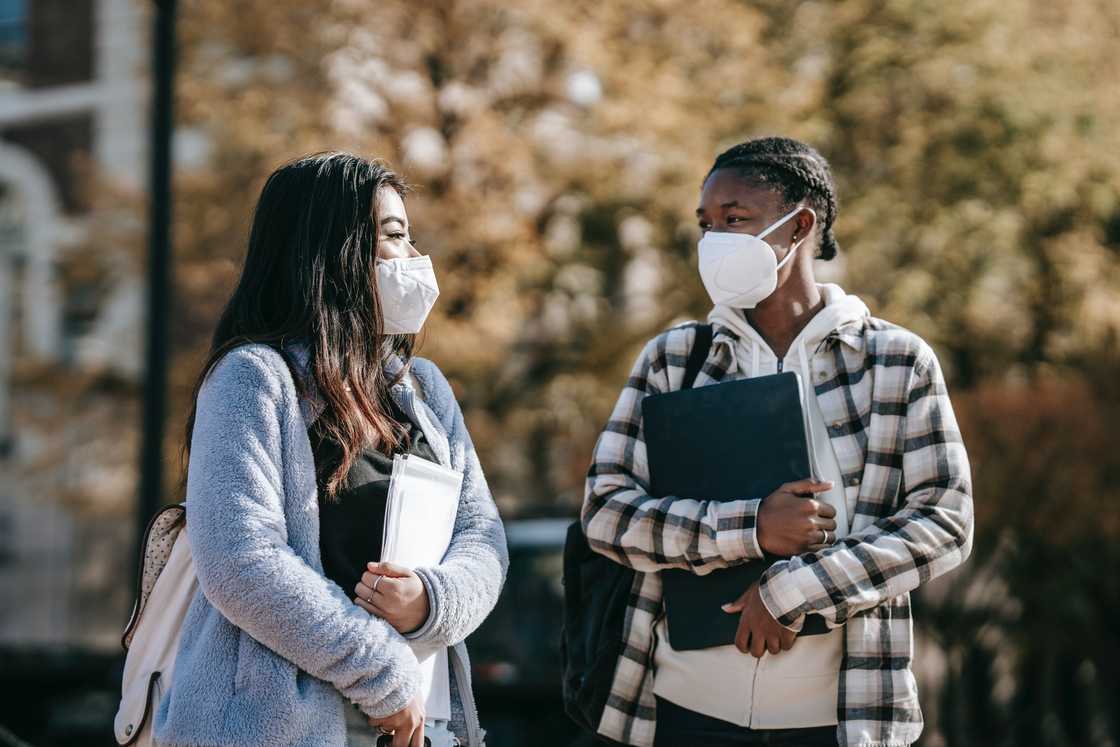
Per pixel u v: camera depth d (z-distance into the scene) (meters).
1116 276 14.20
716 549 2.93
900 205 13.46
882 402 3.04
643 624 3.18
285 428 2.70
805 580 2.83
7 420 16.83
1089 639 9.24
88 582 16.67
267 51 12.25
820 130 12.97
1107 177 13.95
